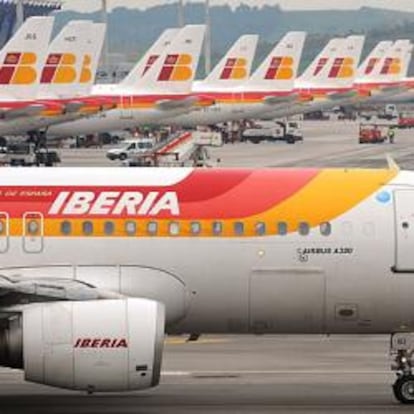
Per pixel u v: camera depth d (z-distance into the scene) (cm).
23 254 7931
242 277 7981
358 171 8288
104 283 7894
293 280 7988
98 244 7938
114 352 7350
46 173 8131
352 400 8419
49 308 7375
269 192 8075
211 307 8012
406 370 8256
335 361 10019
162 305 7562
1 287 7456
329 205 8044
